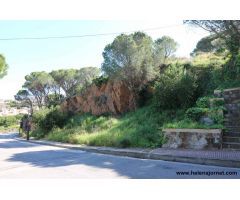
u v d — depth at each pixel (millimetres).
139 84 24391
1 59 28141
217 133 12461
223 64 18828
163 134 14625
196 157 10734
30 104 64250
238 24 15477
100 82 29250
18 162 12336
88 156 13688
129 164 10977
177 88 17797
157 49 25172
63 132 25594
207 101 15836
